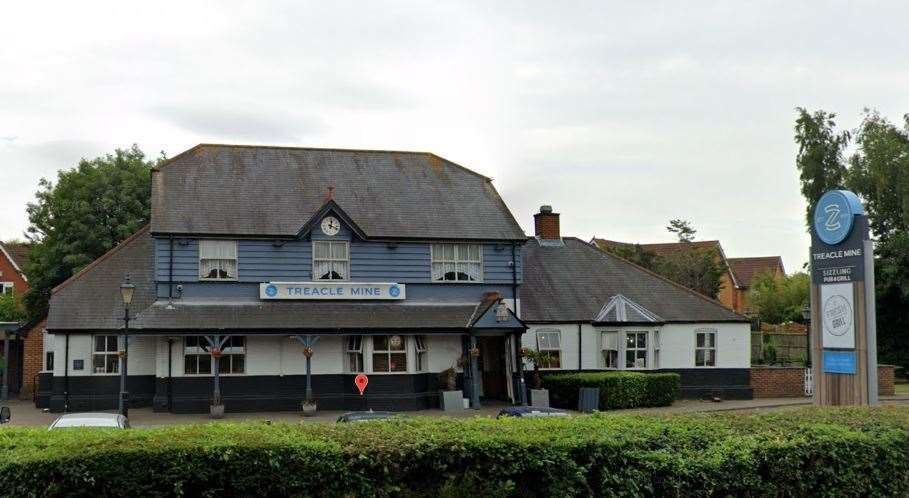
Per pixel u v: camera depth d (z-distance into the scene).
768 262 93.00
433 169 41.47
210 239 35.41
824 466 13.34
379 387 35.22
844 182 58.41
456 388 36.25
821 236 24.28
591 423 13.23
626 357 39.62
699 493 12.38
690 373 40.22
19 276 65.75
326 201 36.50
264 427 12.19
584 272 42.25
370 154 41.31
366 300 36.81
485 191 41.00
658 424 13.36
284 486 10.90
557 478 11.83
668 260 61.78
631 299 41.06
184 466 10.65
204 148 39.09
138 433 11.62
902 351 54.28
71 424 18.56
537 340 39.12
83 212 50.53
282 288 35.78
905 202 53.78
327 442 11.31
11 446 11.37
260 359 34.75
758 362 50.22
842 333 23.59
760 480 12.74
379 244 37.31
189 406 33.81
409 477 11.49
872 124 58.91
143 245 37.91
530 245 43.06
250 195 37.41
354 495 11.09
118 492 10.47
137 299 35.81
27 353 41.44
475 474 11.54
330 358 35.34
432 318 36.25
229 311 34.69
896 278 52.78
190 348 34.25
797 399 40.19
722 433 13.29
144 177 52.47
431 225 38.31
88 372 34.91
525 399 36.31
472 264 38.50
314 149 40.69
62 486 10.38
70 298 35.44
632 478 12.14
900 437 14.09
